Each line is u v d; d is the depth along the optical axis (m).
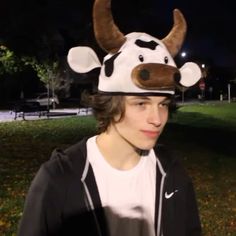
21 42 29.80
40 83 51.34
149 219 1.56
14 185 9.02
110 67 1.52
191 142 18.80
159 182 1.60
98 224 1.47
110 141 1.55
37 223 1.42
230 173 11.93
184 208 1.63
